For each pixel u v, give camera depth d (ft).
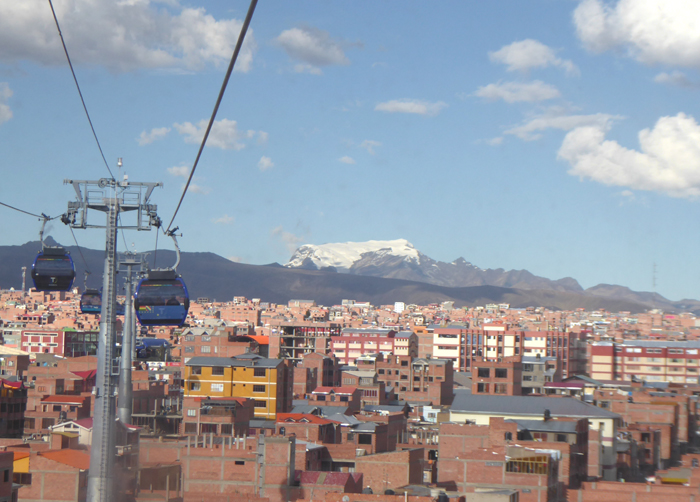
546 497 291.58
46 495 292.20
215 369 552.82
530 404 430.20
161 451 331.77
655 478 362.53
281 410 555.28
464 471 301.02
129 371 284.61
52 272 171.22
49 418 528.22
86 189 162.61
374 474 358.02
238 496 314.55
